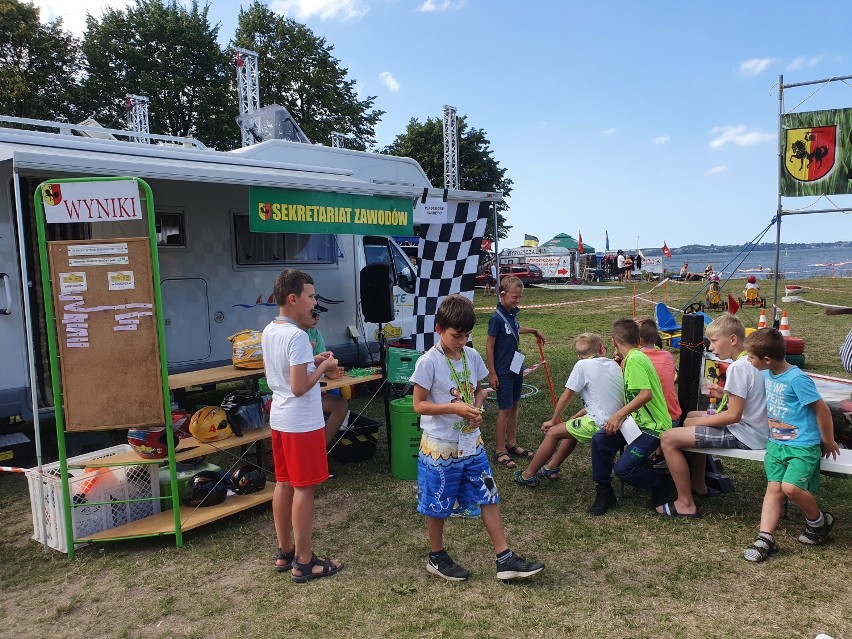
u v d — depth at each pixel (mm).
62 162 4156
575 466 5098
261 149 6809
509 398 5109
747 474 4820
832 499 4262
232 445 4195
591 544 3707
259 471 4492
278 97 27953
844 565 3381
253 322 6691
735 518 4023
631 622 2889
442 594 3182
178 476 4223
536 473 4695
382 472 5098
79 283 3496
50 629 2988
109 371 3570
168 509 4180
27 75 23359
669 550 3611
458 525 4016
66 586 3383
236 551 3742
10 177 5145
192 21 26891
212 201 6312
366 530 3994
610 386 4188
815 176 7906
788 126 7992
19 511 4508
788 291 17234
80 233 5641
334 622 2953
